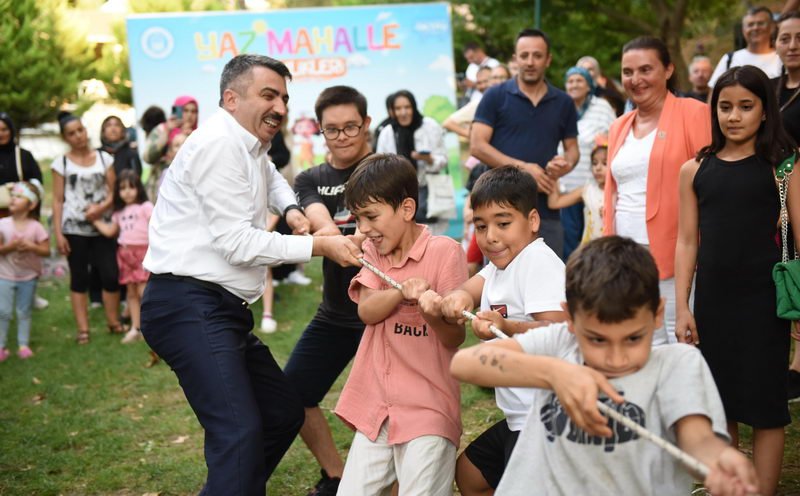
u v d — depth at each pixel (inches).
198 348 135.8
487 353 93.2
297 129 430.3
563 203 242.8
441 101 436.8
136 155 315.6
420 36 436.5
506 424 127.5
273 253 136.3
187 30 420.8
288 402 151.6
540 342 97.7
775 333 138.3
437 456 124.6
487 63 394.6
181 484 180.9
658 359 92.0
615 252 87.7
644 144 176.2
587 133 286.7
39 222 292.7
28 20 639.1
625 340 87.8
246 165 140.4
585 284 86.6
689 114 171.2
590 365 91.4
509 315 122.3
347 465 130.9
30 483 183.3
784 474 163.3
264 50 428.5
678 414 88.3
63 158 305.1
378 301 130.2
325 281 163.9
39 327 328.2
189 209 139.2
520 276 120.9
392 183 129.0
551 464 95.1
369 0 756.6
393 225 130.5
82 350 291.7
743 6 695.1
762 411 138.0
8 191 295.7
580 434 92.6
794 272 133.3
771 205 138.3
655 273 87.9
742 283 139.1
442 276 131.6
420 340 130.2
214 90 423.2
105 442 204.8
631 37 706.2
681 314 149.8
